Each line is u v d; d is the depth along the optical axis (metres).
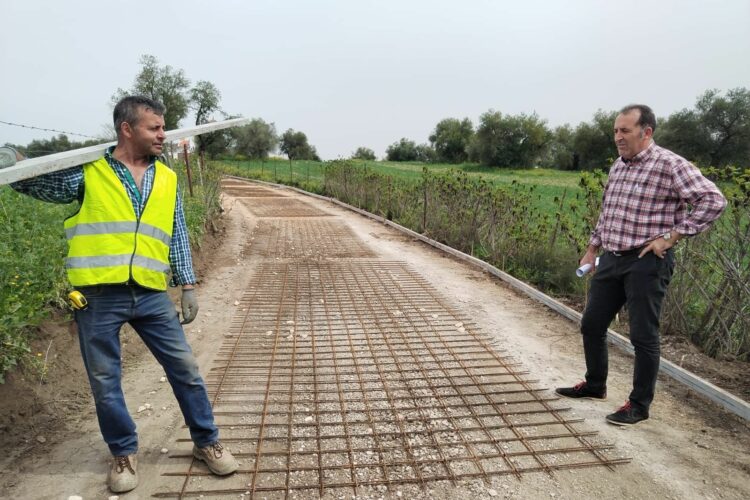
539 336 4.68
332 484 2.49
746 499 2.45
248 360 3.94
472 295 5.96
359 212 13.88
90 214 2.21
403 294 5.88
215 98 50.12
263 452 2.73
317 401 3.29
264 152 59.94
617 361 4.14
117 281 2.20
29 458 2.62
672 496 2.46
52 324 3.54
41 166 1.96
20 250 3.78
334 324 4.80
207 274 6.66
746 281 3.98
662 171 2.88
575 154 61.09
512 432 3.01
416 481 2.53
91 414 3.08
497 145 59.44
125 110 2.22
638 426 3.11
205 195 9.38
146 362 3.88
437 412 3.21
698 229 2.72
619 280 3.12
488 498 2.43
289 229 10.66
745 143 42.22
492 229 7.82
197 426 2.49
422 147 77.75
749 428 3.11
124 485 2.38
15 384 2.92
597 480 2.58
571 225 6.54
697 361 4.02
